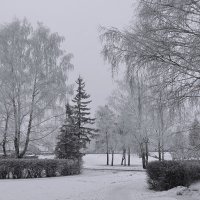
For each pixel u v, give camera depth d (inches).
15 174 943.0
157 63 310.5
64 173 1069.8
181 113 328.8
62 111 1095.6
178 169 552.7
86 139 1635.1
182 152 401.4
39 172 975.6
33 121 1069.1
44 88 1053.8
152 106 333.4
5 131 1043.3
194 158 382.9
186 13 288.5
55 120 1098.1
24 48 1075.9
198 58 288.0
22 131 1067.9
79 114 1675.7
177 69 299.6
